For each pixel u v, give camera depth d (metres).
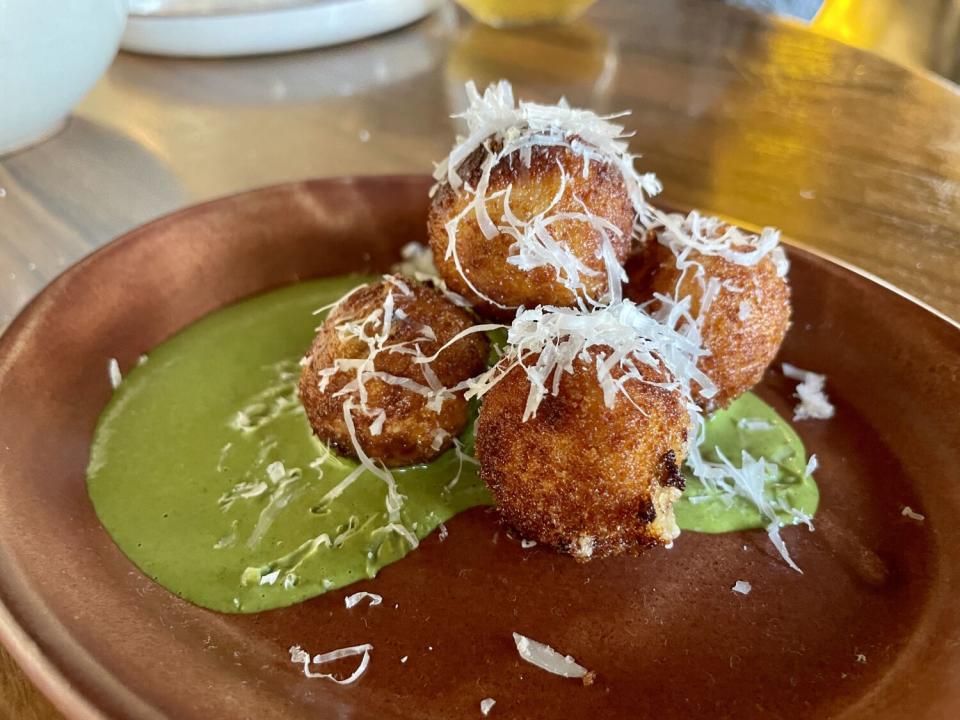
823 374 0.17
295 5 0.34
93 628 0.11
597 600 0.13
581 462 0.13
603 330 0.13
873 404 0.16
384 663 0.12
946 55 0.43
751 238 0.17
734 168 0.26
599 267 0.15
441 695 0.12
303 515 0.14
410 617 0.13
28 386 0.15
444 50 0.35
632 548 0.13
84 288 0.17
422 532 0.14
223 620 0.12
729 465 0.15
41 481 0.14
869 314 0.17
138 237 0.18
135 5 0.34
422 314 0.15
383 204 0.20
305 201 0.20
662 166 0.26
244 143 0.27
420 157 0.27
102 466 0.15
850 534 0.14
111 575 0.13
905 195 0.24
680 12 0.39
